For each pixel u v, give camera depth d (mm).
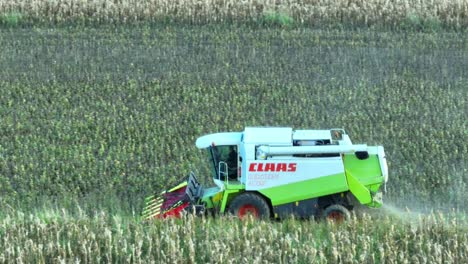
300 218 98000
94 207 102812
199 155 116812
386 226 94250
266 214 96875
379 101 135875
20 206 103500
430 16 164875
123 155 116688
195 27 163875
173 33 161375
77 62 149750
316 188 96875
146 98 136500
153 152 117562
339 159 96625
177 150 118000
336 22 166000
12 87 139375
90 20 165125
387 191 107625
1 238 91125
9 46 155625
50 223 93938
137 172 112312
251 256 86625
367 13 165625
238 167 98750
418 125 126688
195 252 88750
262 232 90688
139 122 127062
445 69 148250
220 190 98625
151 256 86750
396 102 135250
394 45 157250
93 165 113875
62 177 110625
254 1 169750
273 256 86750
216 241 87562
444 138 122562
